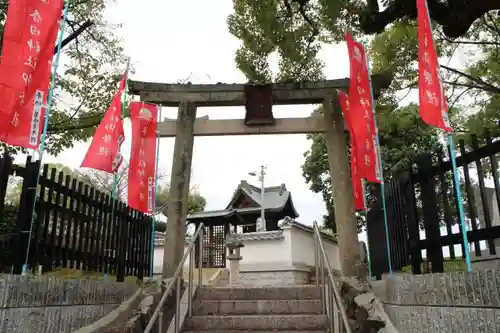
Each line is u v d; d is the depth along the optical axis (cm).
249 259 1850
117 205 591
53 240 430
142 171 766
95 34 1075
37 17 438
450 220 429
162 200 2544
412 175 503
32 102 425
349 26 862
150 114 799
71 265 464
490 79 1162
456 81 1201
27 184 399
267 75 876
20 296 350
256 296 664
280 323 575
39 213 411
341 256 726
